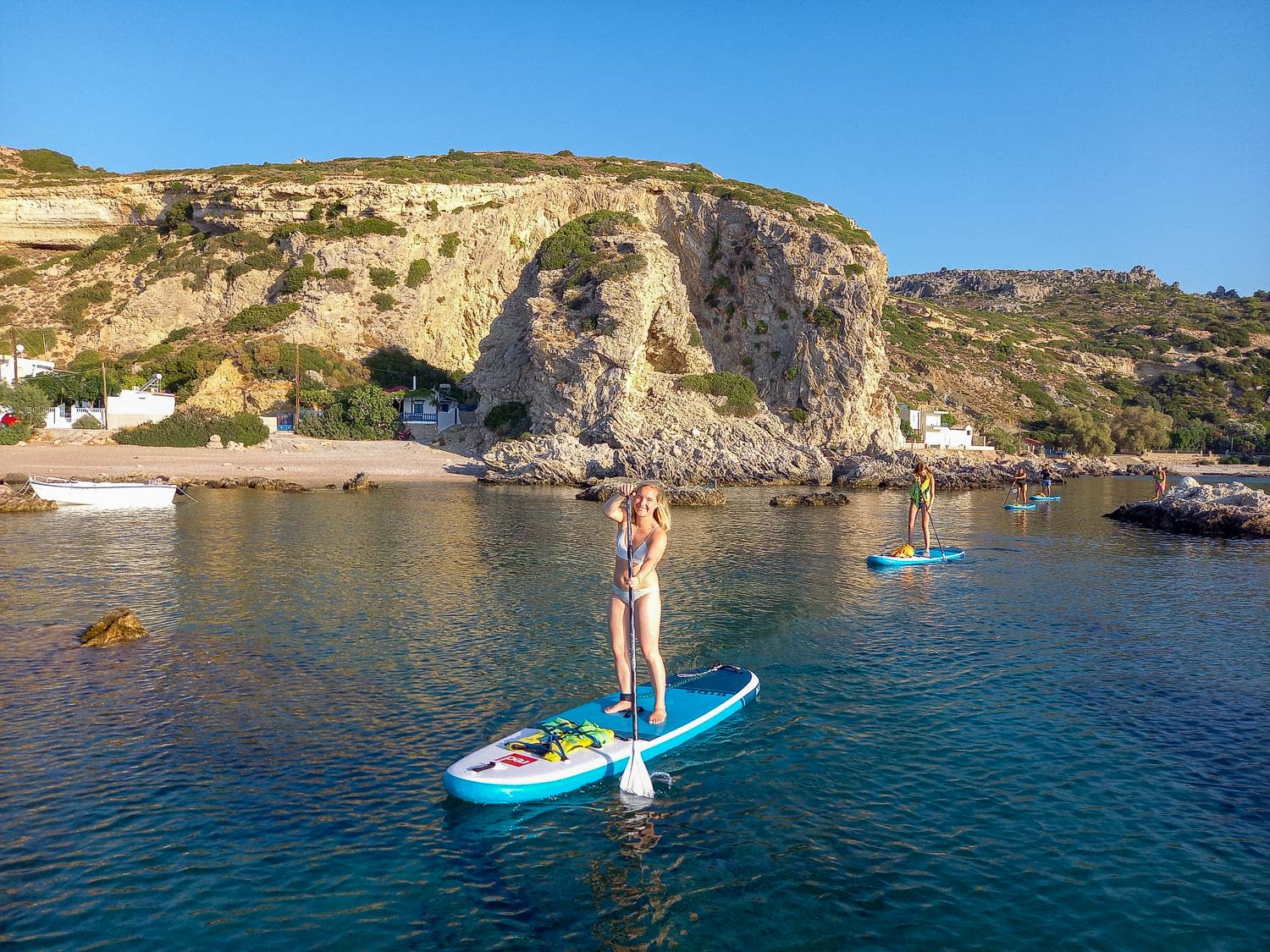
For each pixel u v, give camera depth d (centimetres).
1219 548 2639
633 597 927
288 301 7562
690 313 6962
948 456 7475
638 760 803
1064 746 933
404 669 1183
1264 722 1011
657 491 926
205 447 5856
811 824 749
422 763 865
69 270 8656
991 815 769
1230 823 756
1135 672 1212
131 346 7712
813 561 2222
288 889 637
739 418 6406
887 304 14925
